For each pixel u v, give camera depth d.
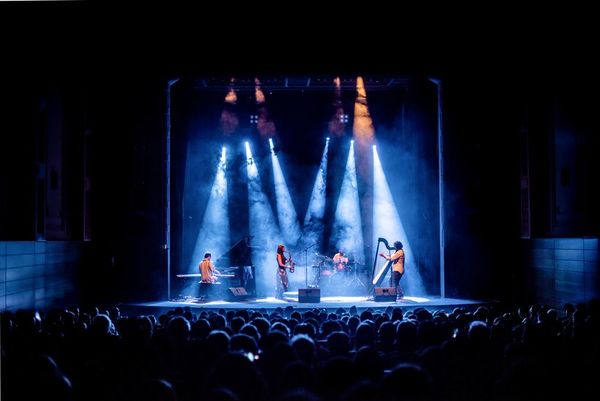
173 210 16.73
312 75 14.12
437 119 16.44
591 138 11.94
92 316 10.05
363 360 4.81
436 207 16.44
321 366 5.18
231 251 16.36
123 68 14.12
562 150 13.29
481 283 15.34
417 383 3.79
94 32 13.09
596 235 11.75
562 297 12.99
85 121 14.66
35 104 12.06
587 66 12.07
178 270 16.70
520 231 15.13
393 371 3.84
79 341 6.33
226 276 15.31
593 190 11.90
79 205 14.50
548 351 5.38
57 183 13.54
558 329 7.05
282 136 18.50
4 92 11.48
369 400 3.57
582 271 12.05
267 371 4.92
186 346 5.84
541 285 14.08
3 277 10.70
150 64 13.95
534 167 14.41
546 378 4.03
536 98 14.17
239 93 18.38
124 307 14.04
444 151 15.46
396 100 18.33
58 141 13.56
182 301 15.12
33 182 11.99
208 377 4.25
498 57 13.77
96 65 13.94
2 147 11.46
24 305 11.59
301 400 3.58
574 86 12.59
